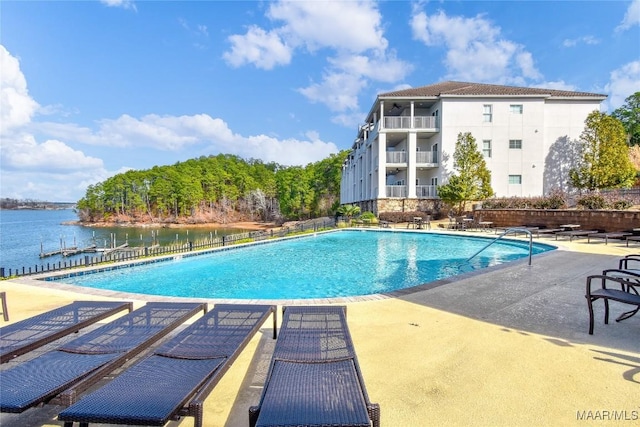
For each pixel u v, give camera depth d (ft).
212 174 262.88
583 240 45.78
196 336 10.57
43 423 8.22
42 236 167.84
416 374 10.11
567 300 17.87
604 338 12.63
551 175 84.17
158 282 31.71
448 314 15.76
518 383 9.49
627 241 39.52
